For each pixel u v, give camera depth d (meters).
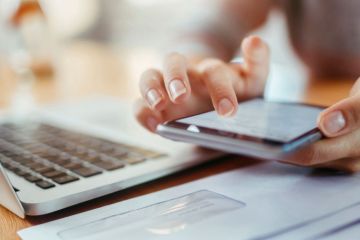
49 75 1.02
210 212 0.29
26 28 0.99
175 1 1.96
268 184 0.34
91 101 0.71
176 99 0.34
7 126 0.54
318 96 0.67
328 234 0.25
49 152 0.41
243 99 0.44
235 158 0.41
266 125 0.31
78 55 1.40
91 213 0.30
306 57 0.99
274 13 1.06
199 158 0.38
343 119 0.30
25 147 0.44
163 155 0.39
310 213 0.28
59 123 0.54
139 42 2.13
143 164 0.37
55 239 0.26
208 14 0.94
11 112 0.64
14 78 1.04
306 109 0.38
